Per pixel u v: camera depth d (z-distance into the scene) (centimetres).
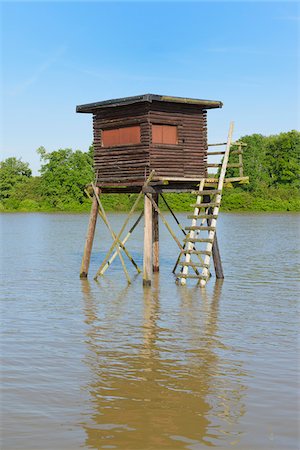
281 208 10662
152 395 1202
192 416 1098
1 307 2048
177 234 5325
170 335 1667
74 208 12312
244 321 1836
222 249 3947
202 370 1356
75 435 1017
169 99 2477
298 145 11725
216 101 2633
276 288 2422
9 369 1355
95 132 2683
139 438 1006
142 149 2497
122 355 1473
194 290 2389
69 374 1327
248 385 1254
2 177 13700
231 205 10712
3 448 967
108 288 2450
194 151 2634
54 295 2288
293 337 1639
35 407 1135
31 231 6016
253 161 11581
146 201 2473
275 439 1003
